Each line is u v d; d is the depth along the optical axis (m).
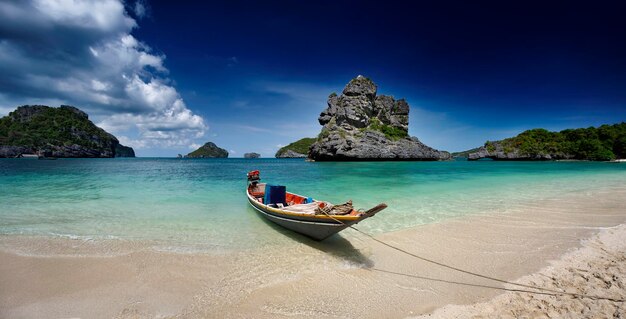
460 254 8.63
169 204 15.59
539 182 26.59
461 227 11.37
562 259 7.98
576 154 92.44
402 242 9.74
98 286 6.66
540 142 106.56
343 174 36.56
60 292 6.38
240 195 18.75
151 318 5.52
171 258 8.31
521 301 5.90
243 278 7.16
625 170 43.91
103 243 9.45
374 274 7.41
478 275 7.23
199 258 8.36
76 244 9.31
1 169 41.81
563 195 18.61
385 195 18.83
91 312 5.68
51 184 23.78
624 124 99.88
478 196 18.47
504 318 5.34
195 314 5.65
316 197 18.08
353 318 5.54
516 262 7.92
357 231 10.98
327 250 9.09
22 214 13.05
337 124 95.88
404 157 92.06
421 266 7.85
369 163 74.50
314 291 6.55
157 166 62.12
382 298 6.24
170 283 6.85
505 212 13.84
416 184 25.03
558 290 6.27
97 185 23.38
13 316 5.50
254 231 10.95
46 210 13.88
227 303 6.04
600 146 88.31
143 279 7.02
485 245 9.33
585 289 6.23
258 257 8.50
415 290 6.57
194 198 17.50
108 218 12.52
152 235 10.34
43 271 7.35
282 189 12.76
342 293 6.46
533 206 15.16
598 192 19.69
